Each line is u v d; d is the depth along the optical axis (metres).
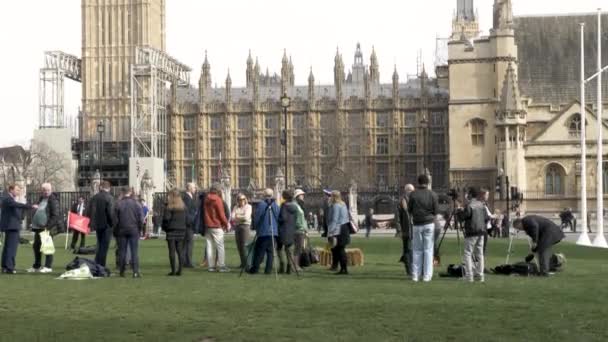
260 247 32.53
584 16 128.25
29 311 22.02
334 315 20.89
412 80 183.12
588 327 18.94
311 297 24.42
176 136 165.25
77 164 150.75
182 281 29.41
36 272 33.50
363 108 160.12
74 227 44.62
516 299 23.70
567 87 123.19
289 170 161.50
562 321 19.70
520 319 20.06
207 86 170.62
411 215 29.17
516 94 112.94
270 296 24.73
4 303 23.50
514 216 96.69
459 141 121.81
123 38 167.88
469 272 28.62
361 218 105.38
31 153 135.62
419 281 28.98
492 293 25.14
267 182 163.00
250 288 26.95
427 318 20.33
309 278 30.61
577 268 35.12
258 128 162.75
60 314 21.47
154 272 33.78
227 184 87.19
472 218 28.47
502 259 41.59
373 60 170.25
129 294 25.44
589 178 112.19
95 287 27.41
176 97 165.38
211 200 34.00
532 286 27.02
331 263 36.28
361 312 21.34
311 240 63.25
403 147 159.50
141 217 31.34
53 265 38.03
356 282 28.91
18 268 36.31
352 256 37.19
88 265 31.23
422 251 29.09
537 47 126.75
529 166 113.56
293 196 34.03
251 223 36.09
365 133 159.62
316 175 147.12
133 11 168.00
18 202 32.72
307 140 160.25
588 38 126.38
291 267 33.97
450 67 122.19
